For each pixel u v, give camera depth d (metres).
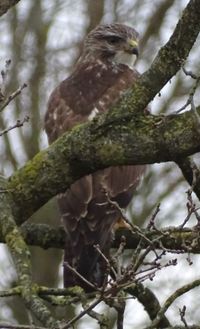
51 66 23.08
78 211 12.09
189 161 10.91
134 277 9.47
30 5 23.58
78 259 11.51
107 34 16.09
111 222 12.04
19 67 22.88
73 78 14.30
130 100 9.79
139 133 9.74
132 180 12.98
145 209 21.48
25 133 22.30
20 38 23.25
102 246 11.79
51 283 21.88
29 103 22.48
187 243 10.84
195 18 9.49
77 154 10.08
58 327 8.80
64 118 13.52
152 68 9.73
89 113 13.46
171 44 9.64
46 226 11.90
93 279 11.30
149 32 23.50
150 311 11.68
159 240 9.46
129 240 12.02
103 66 14.79
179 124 9.61
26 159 22.17
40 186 10.34
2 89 9.81
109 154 9.88
